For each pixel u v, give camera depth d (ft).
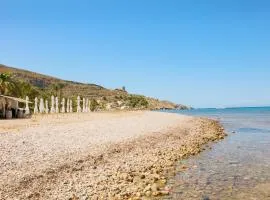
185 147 95.35
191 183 57.62
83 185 48.93
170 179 60.13
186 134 128.67
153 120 188.14
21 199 41.78
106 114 242.17
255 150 97.50
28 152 65.21
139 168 63.72
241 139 128.47
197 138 120.57
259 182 59.00
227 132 160.97
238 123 235.61
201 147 102.06
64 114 220.23
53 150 69.15
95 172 56.80
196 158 82.69
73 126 118.62
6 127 107.24
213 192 52.49
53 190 45.85
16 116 176.86
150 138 103.04
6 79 231.91
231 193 52.16
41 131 97.25
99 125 129.90
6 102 172.04
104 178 53.47
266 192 52.90
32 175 50.52
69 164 59.36
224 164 75.10
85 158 65.10
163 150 86.69
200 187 55.16
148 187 51.75
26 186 46.34
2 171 51.11
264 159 81.82
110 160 67.26
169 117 232.53
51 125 119.34
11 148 67.62
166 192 50.78
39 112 237.25
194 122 198.08
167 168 68.23
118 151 77.00
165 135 115.03
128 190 49.11
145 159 72.33
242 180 60.29
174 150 88.94
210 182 58.59
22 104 262.88
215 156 85.97
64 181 50.03
